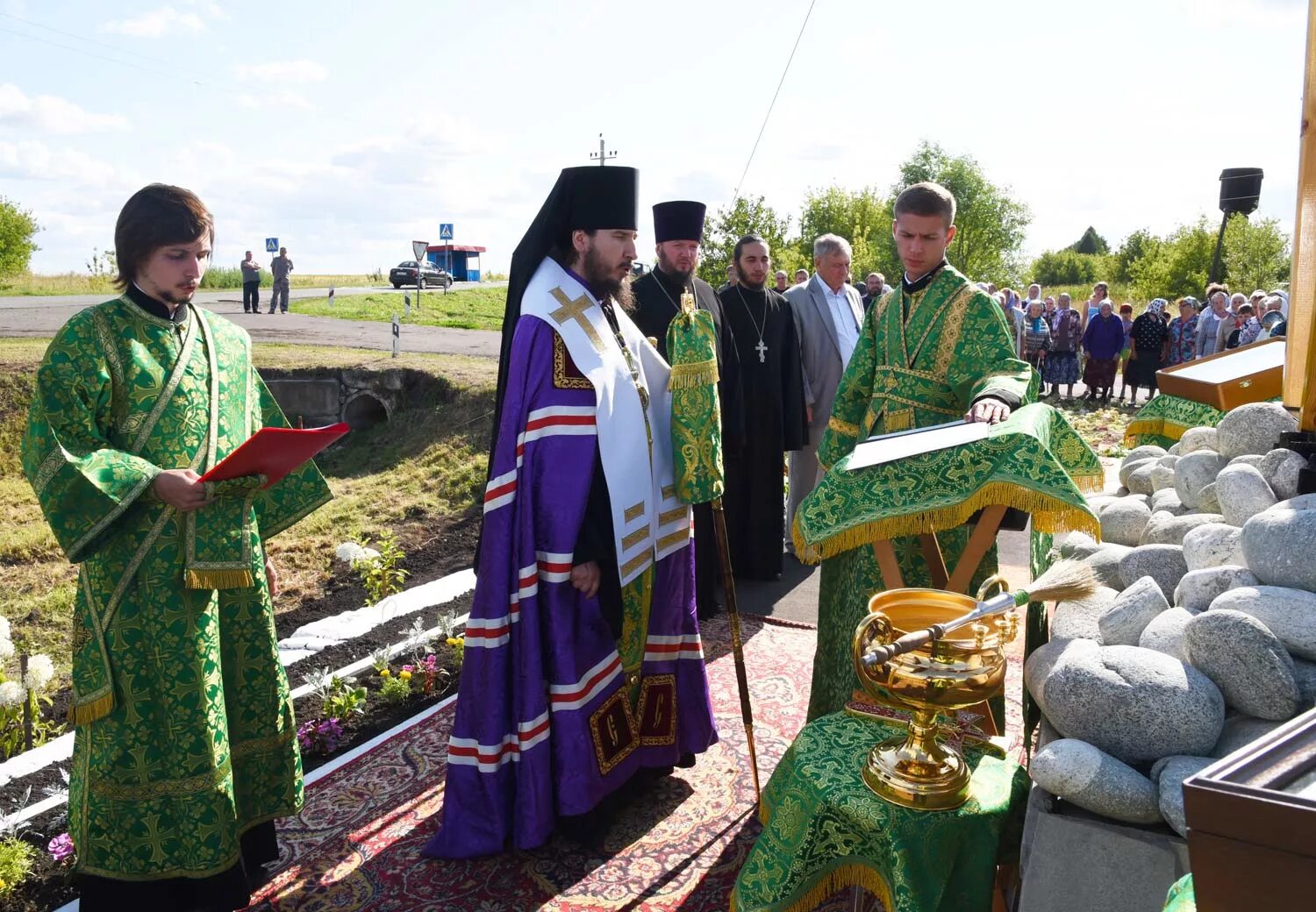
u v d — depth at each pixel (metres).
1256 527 2.50
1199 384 4.89
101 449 2.51
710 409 3.29
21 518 10.26
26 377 12.68
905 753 2.25
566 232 3.15
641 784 3.54
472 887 2.94
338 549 6.05
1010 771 2.38
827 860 2.28
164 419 2.63
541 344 3.01
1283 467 3.00
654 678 3.48
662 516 3.39
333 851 3.14
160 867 2.65
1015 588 5.67
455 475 11.08
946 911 2.15
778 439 5.96
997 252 49.59
